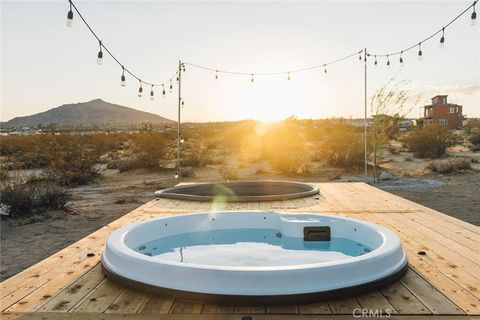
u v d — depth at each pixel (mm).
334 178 12906
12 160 18891
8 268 5223
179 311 2732
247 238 5570
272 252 5023
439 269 3484
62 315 2674
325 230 5152
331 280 2912
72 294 3031
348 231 4996
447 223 5211
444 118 42344
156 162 15852
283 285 2842
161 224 5086
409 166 15461
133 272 3174
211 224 5516
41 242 6363
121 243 3746
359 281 2977
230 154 21297
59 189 8867
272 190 8859
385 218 5555
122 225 5336
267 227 5555
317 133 32906
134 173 15086
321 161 16969
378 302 2832
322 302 2836
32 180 9797
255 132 32375
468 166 14047
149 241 4895
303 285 2857
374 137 12266
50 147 22609
